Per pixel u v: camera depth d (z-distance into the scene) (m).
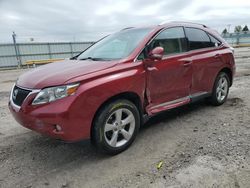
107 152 3.35
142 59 3.69
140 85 3.57
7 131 4.45
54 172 3.06
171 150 3.48
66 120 2.89
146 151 3.49
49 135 2.99
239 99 5.95
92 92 3.03
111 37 4.57
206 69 4.80
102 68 3.28
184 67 4.28
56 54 26.58
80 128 3.02
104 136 3.25
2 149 3.71
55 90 2.93
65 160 3.35
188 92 4.52
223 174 2.82
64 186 2.77
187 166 3.02
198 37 4.82
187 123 4.51
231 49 5.59
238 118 4.64
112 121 3.38
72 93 2.93
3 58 23.75
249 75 9.85
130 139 3.58
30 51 24.98
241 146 3.46
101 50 4.23
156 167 3.05
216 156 3.22
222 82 5.46
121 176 2.91
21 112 3.08
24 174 3.04
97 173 3.00
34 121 2.98
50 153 3.56
